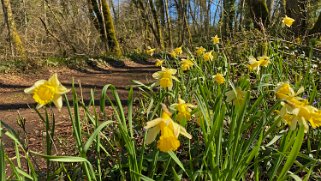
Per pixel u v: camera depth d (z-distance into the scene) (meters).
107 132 0.58
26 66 1.99
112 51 3.30
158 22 4.58
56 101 0.31
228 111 0.54
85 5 3.54
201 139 0.57
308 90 0.70
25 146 0.36
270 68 0.73
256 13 2.79
